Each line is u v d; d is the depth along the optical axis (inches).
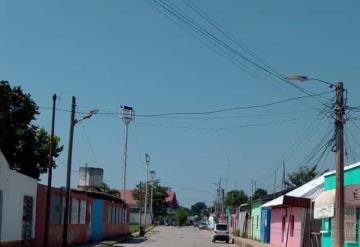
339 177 835.4
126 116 2554.1
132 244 1841.8
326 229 1230.3
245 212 2842.0
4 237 1021.2
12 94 1507.1
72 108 1397.6
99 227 2047.2
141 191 5551.2
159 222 5689.0
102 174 3115.2
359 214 1026.1
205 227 4783.5
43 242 1289.4
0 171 983.6
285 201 1434.5
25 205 1162.0
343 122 841.5
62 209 1478.8
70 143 1391.5
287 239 1658.5
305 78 852.0
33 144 1544.0
